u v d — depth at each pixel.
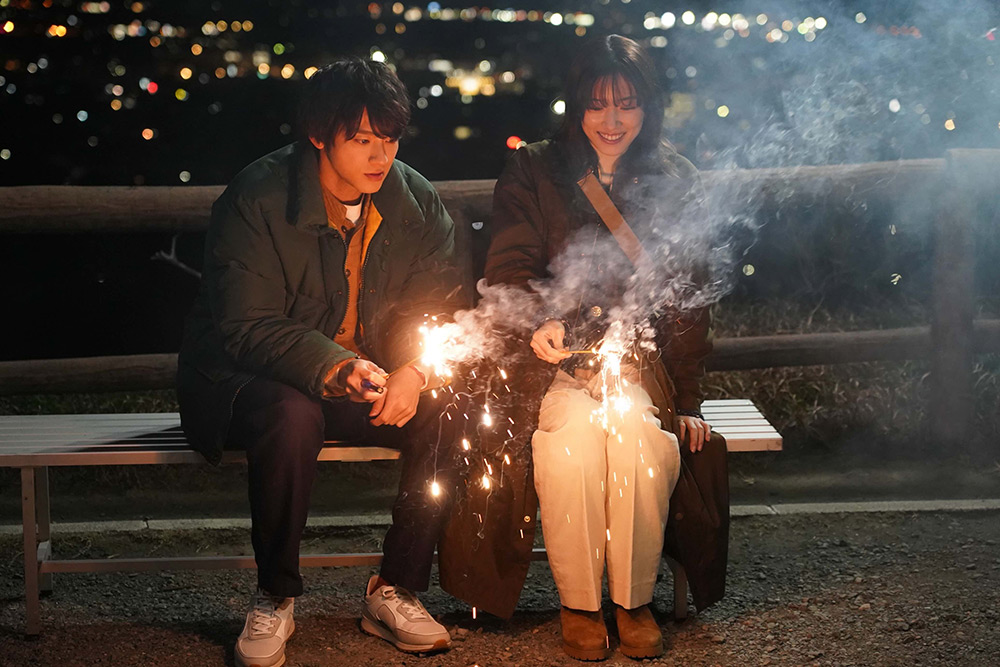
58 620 3.67
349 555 3.66
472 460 3.43
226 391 3.42
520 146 3.76
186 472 5.05
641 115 3.61
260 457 3.28
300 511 3.29
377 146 3.35
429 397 3.44
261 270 3.41
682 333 3.67
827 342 5.33
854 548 4.22
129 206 4.86
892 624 3.58
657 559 3.40
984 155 5.12
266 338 3.36
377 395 3.32
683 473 3.54
